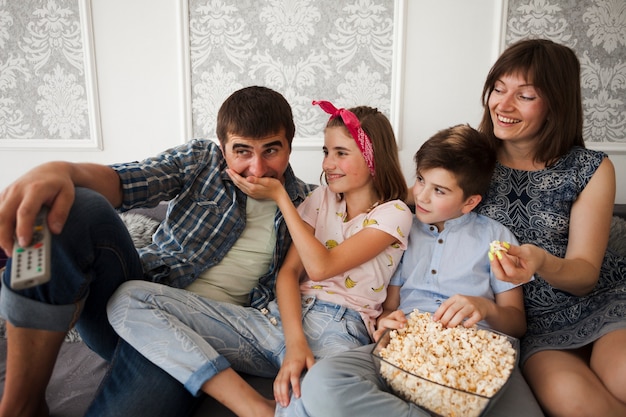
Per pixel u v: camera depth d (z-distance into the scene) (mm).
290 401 894
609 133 1646
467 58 1598
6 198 771
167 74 1632
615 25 1560
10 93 1654
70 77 1640
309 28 1598
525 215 1145
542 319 1098
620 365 869
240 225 1174
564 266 986
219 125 1115
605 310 1000
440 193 1092
